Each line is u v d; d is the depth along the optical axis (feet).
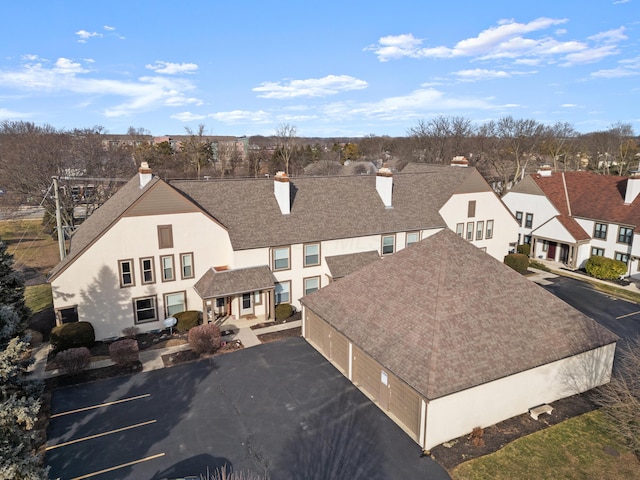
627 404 58.54
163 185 93.66
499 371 63.41
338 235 109.29
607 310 108.99
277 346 90.38
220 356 86.33
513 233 141.79
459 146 293.02
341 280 90.33
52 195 161.89
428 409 58.29
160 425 65.41
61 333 85.87
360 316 78.07
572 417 67.15
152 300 96.63
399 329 70.28
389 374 67.05
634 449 57.88
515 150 280.31
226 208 104.99
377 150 465.06
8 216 192.13
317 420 66.54
